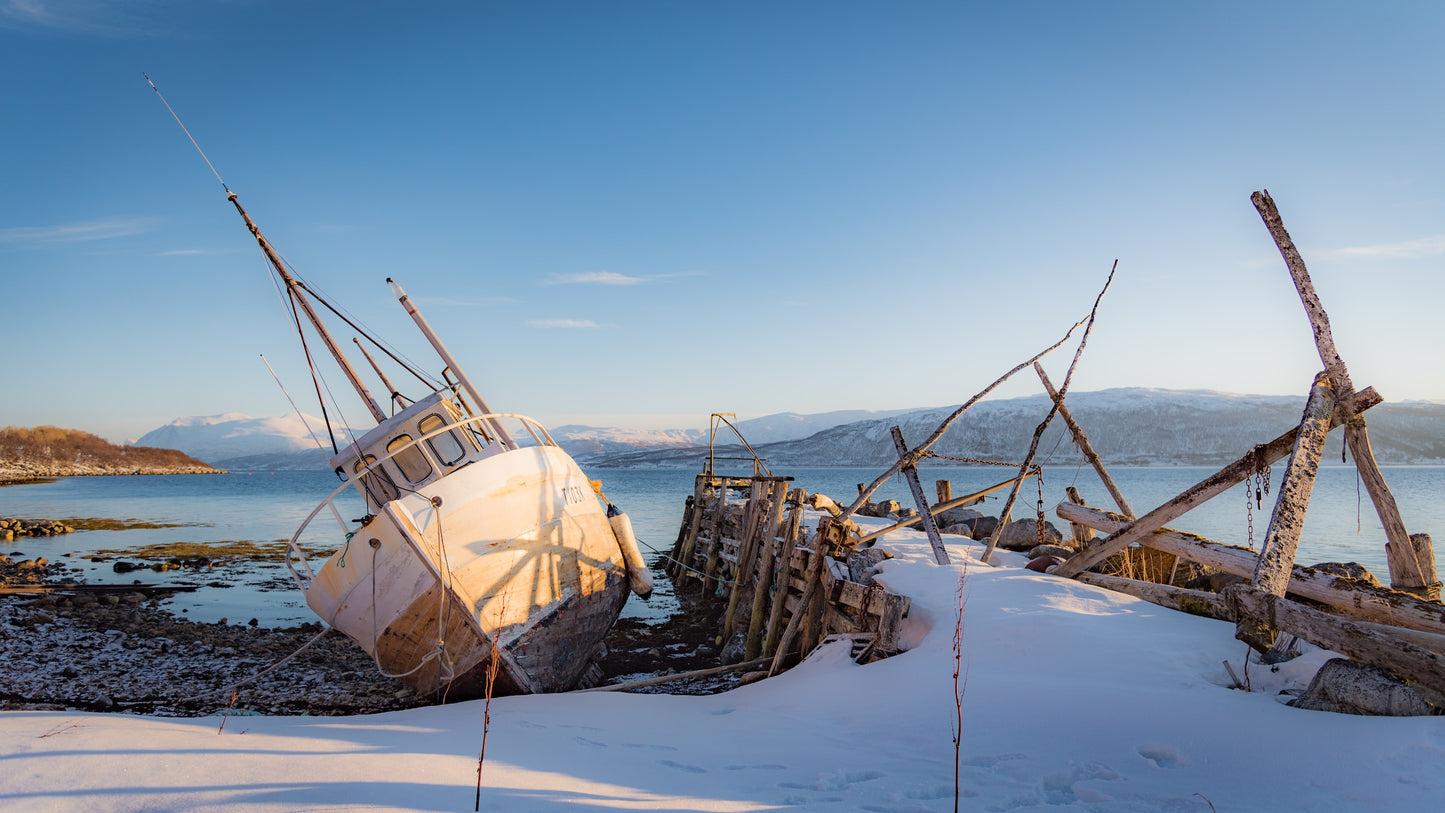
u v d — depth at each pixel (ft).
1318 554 82.69
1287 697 19.15
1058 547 43.50
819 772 17.62
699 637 54.85
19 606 60.64
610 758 19.22
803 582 41.42
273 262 42.80
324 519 179.83
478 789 14.29
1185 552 31.53
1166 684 21.06
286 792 14.55
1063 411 44.01
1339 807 13.67
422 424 40.47
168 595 71.46
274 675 42.01
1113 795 15.02
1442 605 21.40
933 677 25.03
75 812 13.43
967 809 14.70
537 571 36.45
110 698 36.52
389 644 34.32
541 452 38.83
